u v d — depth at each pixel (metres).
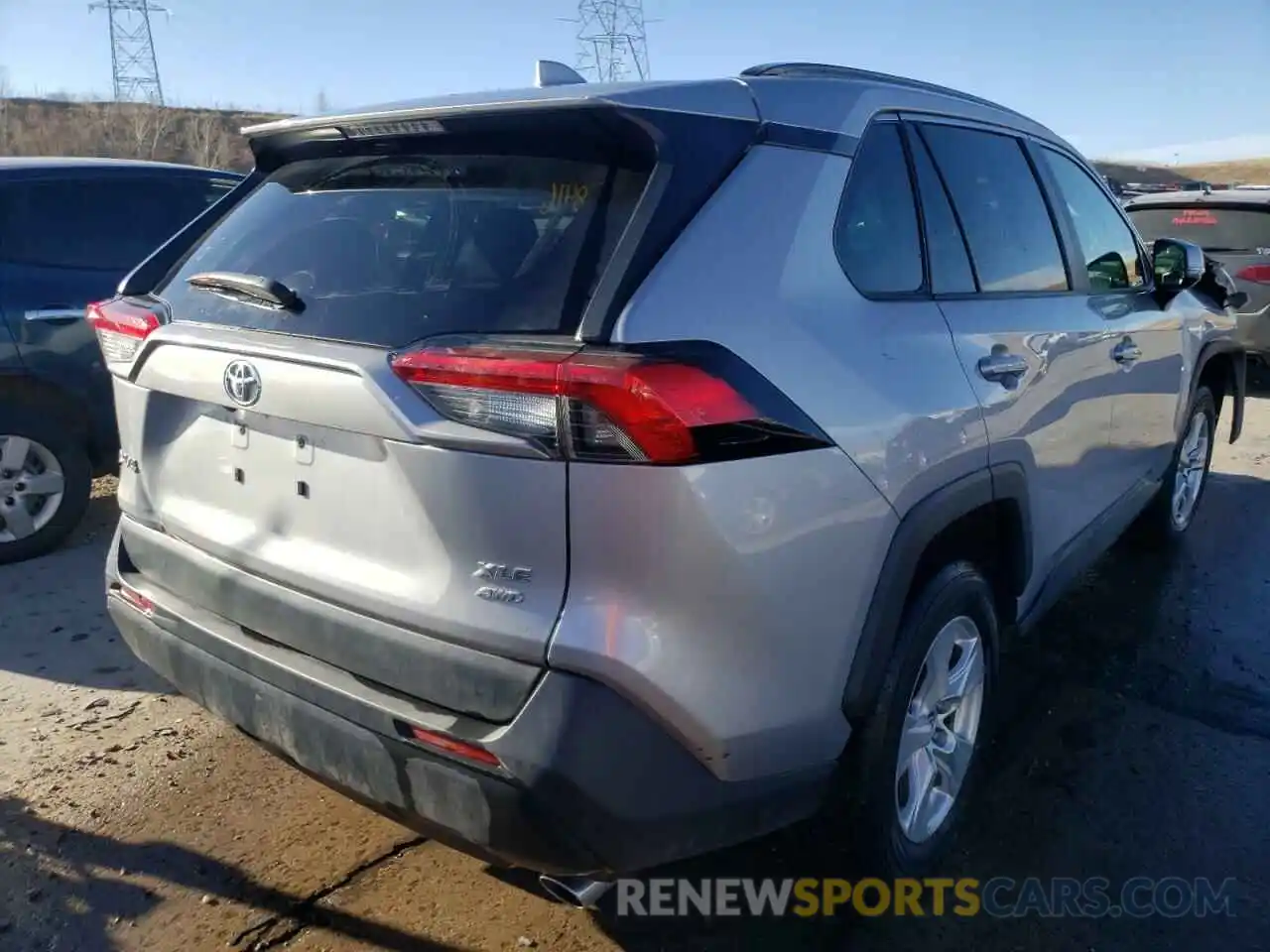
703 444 1.96
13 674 3.90
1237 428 5.71
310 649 2.32
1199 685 3.91
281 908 2.69
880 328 2.50
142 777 3.24
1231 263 8.89
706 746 2.06
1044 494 3.23
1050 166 3.68
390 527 2.16
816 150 2.47
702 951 2.56
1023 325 3.09
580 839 1.96
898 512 2.42
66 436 5.05
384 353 2.14
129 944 2.56
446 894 2.75
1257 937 2.64
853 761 2.47
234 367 2.38
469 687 2.04
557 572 1.98
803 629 2.19
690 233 2.13
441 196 2.38
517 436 1.96
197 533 2.59
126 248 5.32
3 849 2.88
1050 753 3.45
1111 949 2.60
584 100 2.14
